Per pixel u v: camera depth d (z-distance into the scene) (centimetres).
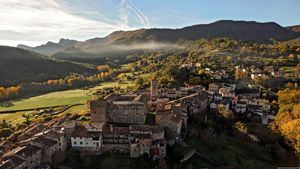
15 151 13438
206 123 19662
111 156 14438
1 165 12256
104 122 17038
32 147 13762
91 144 14612
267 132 19825
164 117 17312
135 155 14438
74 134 14725
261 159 17000
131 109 17712
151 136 14738
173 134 16762
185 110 19675
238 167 15388
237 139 18875
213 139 17225
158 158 14550
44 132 15338
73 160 13938
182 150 15450
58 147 14525
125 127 15812
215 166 15312
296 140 18662
